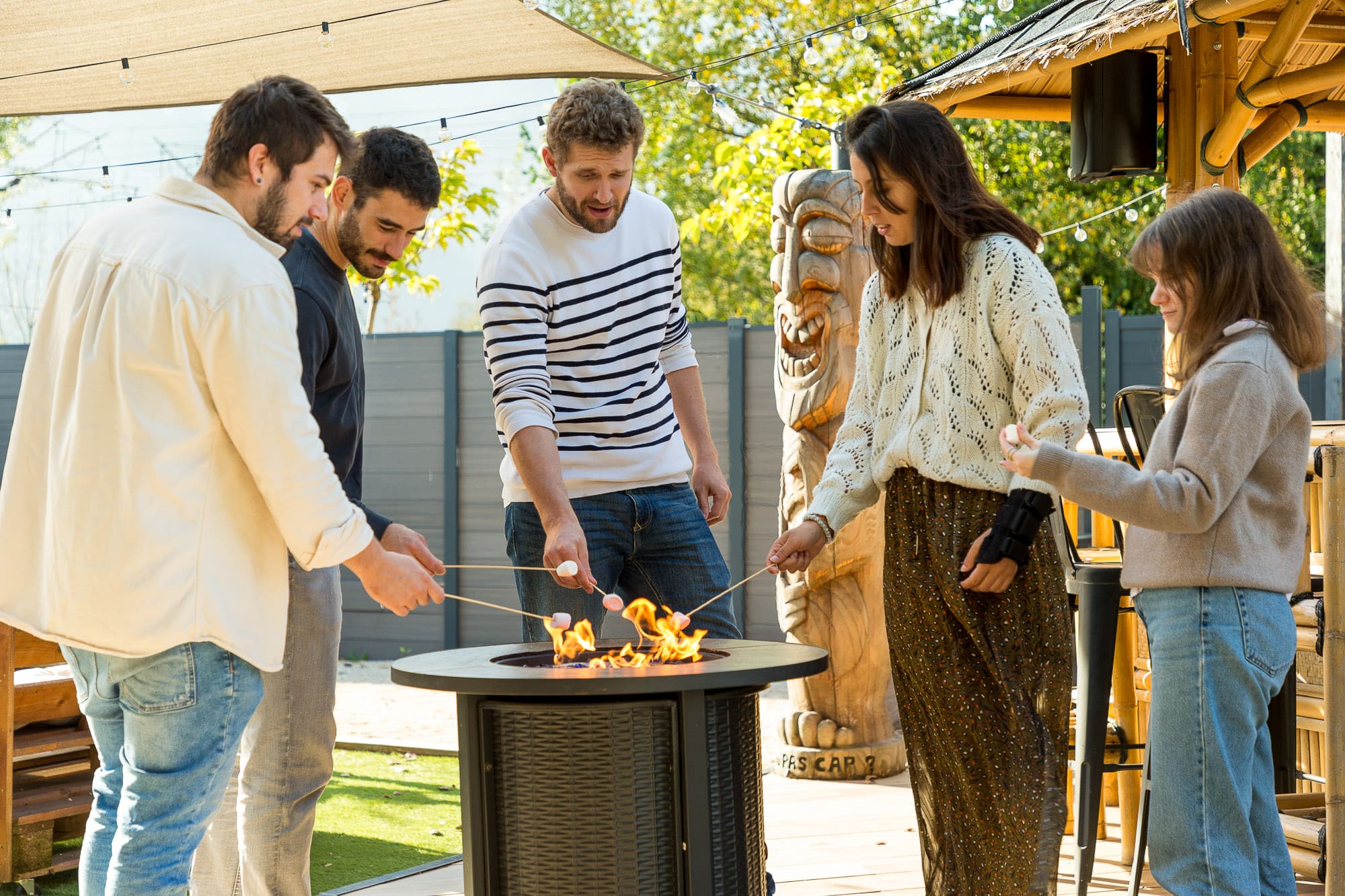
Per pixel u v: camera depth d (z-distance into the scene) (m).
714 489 3.01
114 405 1.86
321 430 2.47
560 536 2.47
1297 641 2.81
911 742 2.34
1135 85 4.30
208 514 1.90
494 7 4.35
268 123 1.99
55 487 1.89
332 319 2.43
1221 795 2.13
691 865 1.95
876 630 4.29
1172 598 2.18
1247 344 2.11
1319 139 12.40
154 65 4.88
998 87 4.14
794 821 3.71
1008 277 2.15
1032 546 2.15
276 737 2.43
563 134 2.58
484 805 2.03
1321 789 3.25
